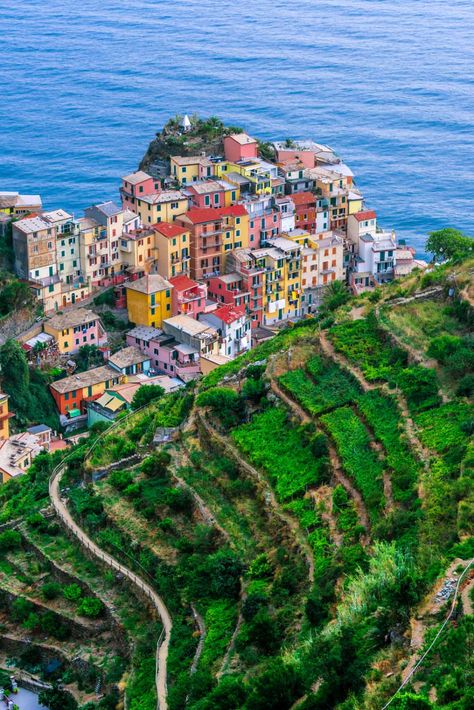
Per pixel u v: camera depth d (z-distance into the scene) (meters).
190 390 189.50
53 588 155.38
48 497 174.50
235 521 151.88
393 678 106.38
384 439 150.12
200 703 121.56
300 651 120.31
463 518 124.88
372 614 117.19
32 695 146.50
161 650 139.75
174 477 164.12
